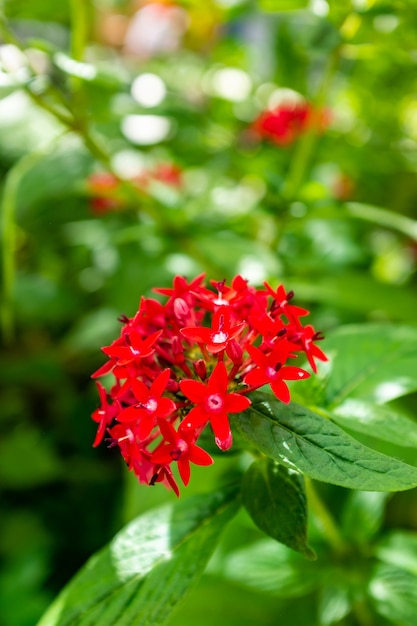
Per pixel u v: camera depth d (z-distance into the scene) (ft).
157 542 0.95
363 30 1.41
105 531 1.76
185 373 0.89
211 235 1.52
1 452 1.83
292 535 0.86
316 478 0.78
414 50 1.45
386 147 1.84
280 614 1.28
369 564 1.13
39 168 1.64
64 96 1.44
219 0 1.68
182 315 0.90
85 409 1.92
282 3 1.42
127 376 0.84
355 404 0.95
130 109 1.46
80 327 1.92
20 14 1.52
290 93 2.09
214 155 1.81
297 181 1.53
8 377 1.94
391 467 0.77
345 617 1.24
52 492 1.85
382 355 1.08
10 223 1.36
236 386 0.87
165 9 2.55
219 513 0.97
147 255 1.70
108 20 2.86
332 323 1.66
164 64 2.05
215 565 1.32
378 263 2.01
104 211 1.89
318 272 1.61
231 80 2.04
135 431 0.83
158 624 0.90
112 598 0.92
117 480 1.84
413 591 1.08
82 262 2.07
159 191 1.59
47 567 1.69
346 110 2.24
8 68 1.28
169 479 0.83
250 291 0.90
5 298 1.46
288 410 0.83
